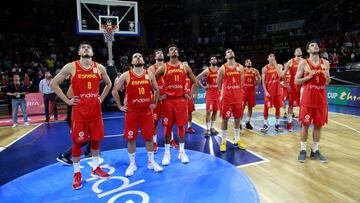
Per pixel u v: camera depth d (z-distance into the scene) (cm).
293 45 1684
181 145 432
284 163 415
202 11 2019
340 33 1555
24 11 1595
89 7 855
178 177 370
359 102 898
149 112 387
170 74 407
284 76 591
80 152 356
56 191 340
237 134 500
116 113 924
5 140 606
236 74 470
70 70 341
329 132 588
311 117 416
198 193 324
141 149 503
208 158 441
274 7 1941
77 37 1677
